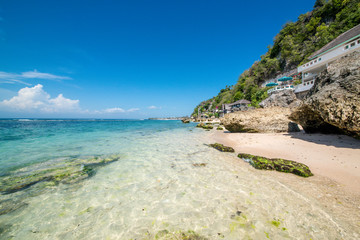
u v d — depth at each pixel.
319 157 6.45
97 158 7.73
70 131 21.17
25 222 3.26
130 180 5.26
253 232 2.88
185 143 11.75
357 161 5.52
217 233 2.90
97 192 4.47
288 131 13.57
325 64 21.92
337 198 3.75
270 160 6.26
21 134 17.14
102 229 3.09
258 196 4.05
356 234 2.69
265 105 30.48
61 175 5.61
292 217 3.21
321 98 7.43
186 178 5.37
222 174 5.62
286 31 55.91
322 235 2.72
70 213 3.56
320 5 49.06
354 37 17.62
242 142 11.05
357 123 6.04
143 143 11.84
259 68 60.47
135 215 3.49
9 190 4.53
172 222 3.25
